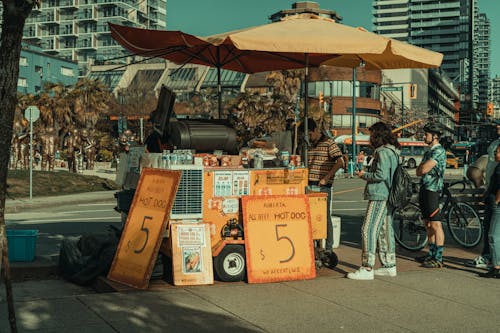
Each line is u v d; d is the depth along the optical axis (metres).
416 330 4.85
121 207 7.48
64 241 7.48
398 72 107.12
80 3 150.50
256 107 58.44
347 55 9.19
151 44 8.29
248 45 6.56
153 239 6.27
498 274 6.96
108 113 71.31
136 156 7.73
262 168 6.98
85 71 119.50
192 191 6.49
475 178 9.99
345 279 6.82
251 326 4.85
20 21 3.81
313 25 7.21
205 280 6.39
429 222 7.80
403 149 64.56
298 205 7.01
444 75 153.38
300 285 6.46
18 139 33.16
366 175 6.80
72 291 6.56
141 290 6.04
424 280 6.82
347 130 79.81
